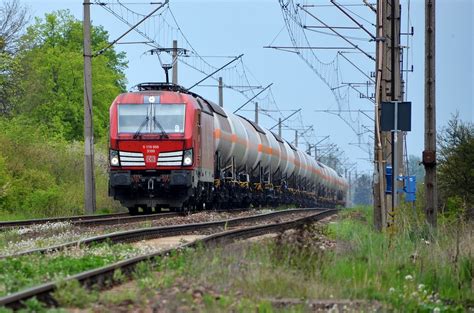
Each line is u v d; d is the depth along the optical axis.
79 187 107.81
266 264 35.22
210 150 101.12
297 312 27.16
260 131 140.62
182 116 89.94
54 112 186.25
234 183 118.25
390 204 68.62
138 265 35.97
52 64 187.62
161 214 86.06
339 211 148.75
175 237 60.31
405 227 54.19
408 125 55.81
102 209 105.00
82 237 55.31
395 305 30.64
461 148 85.69
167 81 105.88
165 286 31.44
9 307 25.64
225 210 113.38
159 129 89.50
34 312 25.25
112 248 45.75
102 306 27.17
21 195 97.19
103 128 194.88
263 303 27.77
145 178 89.31
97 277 32.50
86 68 97.44
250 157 128.50
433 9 57.59
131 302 28.05
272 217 97.00
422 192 99.06
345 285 33.19
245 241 51.19
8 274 33.78
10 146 105.62
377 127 66.19
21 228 65.75
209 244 46.94
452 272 37.97
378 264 38.44
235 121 122.06
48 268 36.19
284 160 158.62
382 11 68.50
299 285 32.31
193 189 92.00
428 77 57.75
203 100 104.81
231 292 30.05
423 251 42.69
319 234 58.12
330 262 38.22
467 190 84.44
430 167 58.00
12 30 155.62
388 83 74.38
